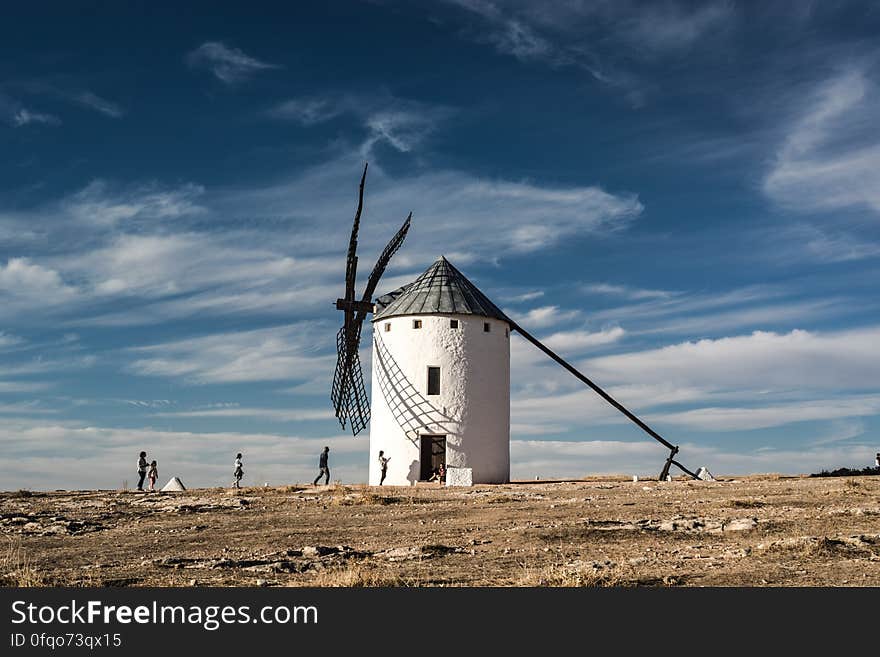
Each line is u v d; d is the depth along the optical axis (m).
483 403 46.72
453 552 20.19
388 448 46.41
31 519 26.30
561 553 19.84
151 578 17.56
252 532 23.91
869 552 18.78
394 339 47.12
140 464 39.81
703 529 22.53
